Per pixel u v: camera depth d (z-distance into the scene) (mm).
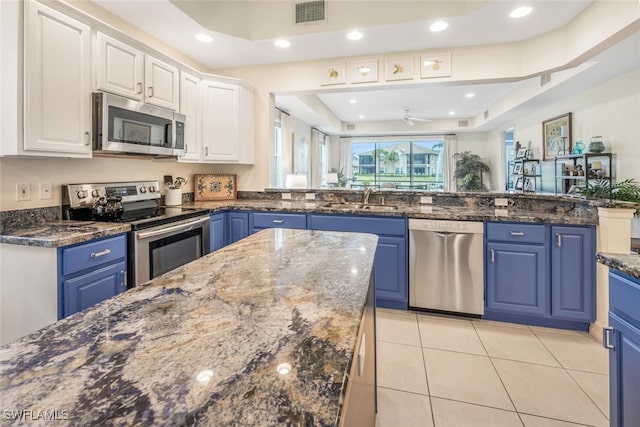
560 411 1650
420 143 9211
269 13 3023
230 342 646
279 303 850
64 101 1950
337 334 681
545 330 2502
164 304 842
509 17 2625
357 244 1575
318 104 6285
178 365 565
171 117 2775
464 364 2059
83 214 2346
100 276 1927
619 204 2225
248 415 448
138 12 2553
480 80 3191
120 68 2316
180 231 2572
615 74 3832
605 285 2295
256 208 3232
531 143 6027
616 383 1178
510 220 2531
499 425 1562
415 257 2799
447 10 2623
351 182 9531
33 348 623
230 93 3479
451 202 3273
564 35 2768
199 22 2742
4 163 1954
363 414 929
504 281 2582
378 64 3393
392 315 2779
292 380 524
